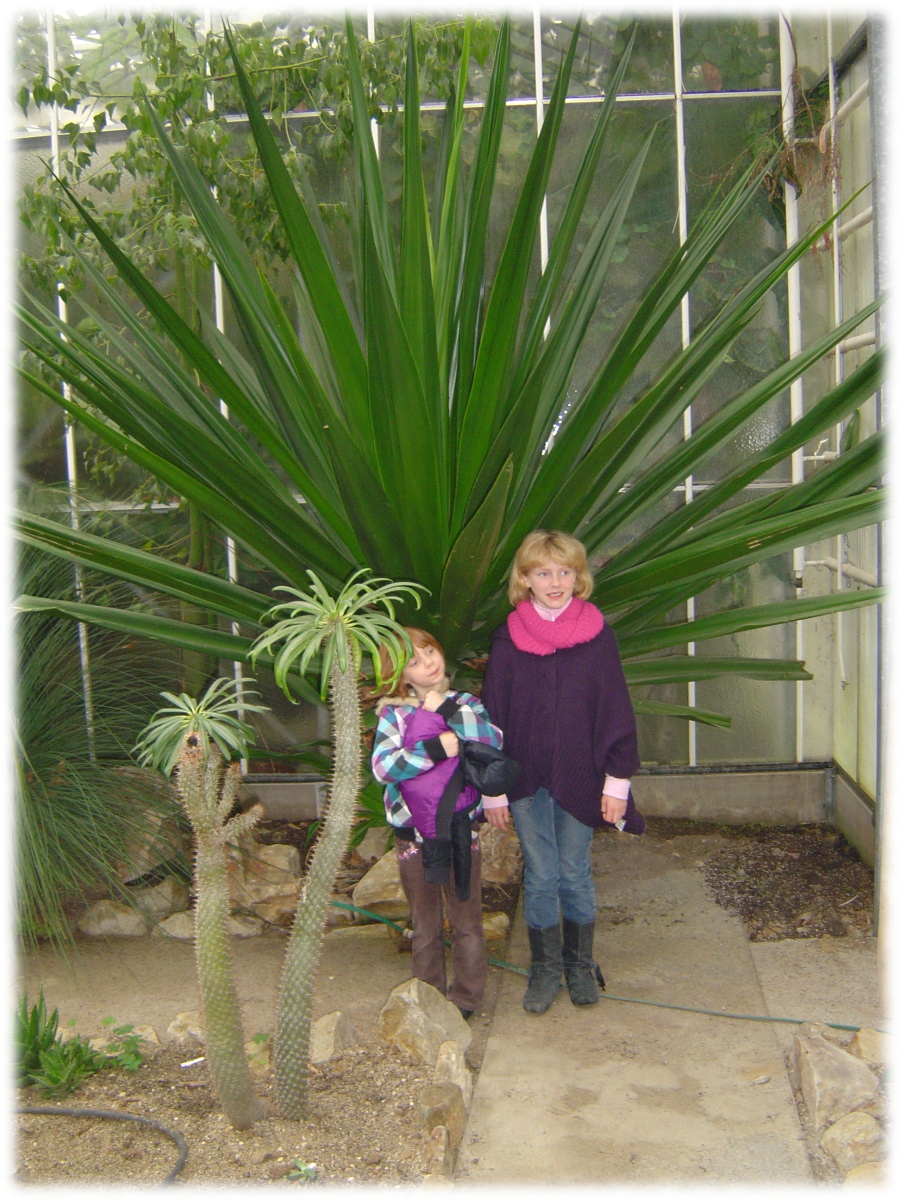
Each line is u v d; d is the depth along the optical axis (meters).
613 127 3.83
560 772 2.52
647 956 2.92
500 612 2.75
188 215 3.60
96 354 2.61
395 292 2.95
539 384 2.33
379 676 1.99
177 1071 2.24
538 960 2.66
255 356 3.03
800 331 3.81
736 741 3.99
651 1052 2.41
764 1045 2.42
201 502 2.60
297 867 3.49
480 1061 2.40
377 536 2.45
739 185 3.05
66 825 2.88
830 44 3.45
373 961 2.90
